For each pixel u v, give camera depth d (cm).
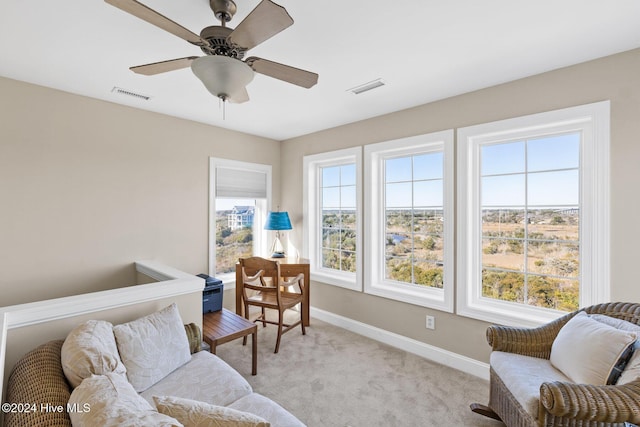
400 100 274
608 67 195
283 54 196
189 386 154
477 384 234
